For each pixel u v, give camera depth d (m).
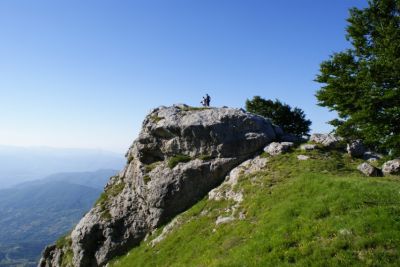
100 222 42.47
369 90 31.70
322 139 41.59
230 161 39.53
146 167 44.28
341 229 18.88
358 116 31.61
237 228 25.92
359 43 35.38
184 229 32.81
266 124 43.97
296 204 23.73
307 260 17.45
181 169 40.03
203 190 38.97
